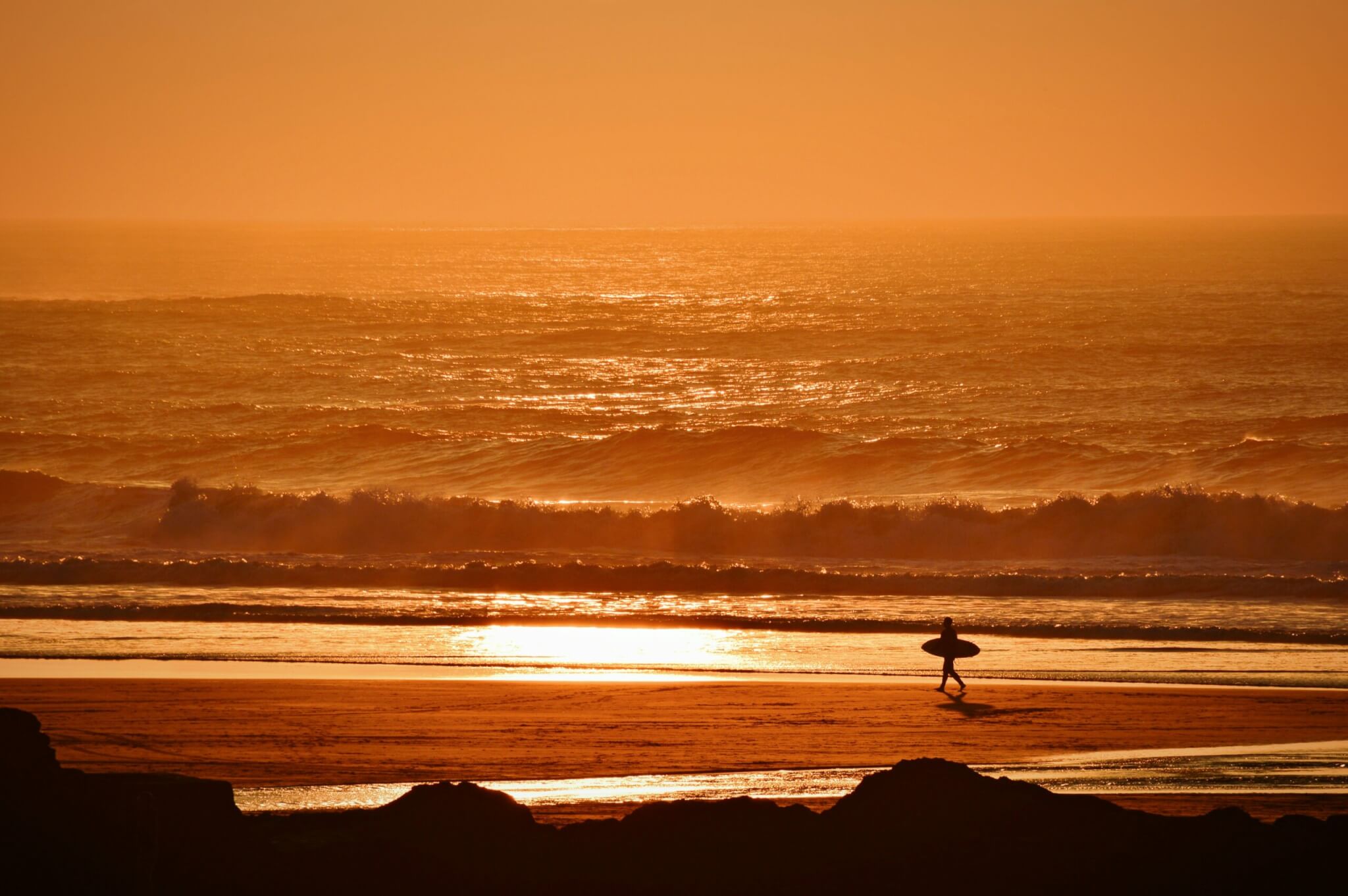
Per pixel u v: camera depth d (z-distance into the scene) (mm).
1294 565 80000
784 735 45281
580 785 38875
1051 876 27578
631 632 64688
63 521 93375
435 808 28969
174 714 47156
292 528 89875
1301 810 36000
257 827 28703
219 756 41969
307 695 50750
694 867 27969
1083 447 116812
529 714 47969
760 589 75875
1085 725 47031
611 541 89125
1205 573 78188
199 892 26516
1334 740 44938
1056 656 59438
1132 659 58594
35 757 26500
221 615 67250
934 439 120688
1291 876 27516
